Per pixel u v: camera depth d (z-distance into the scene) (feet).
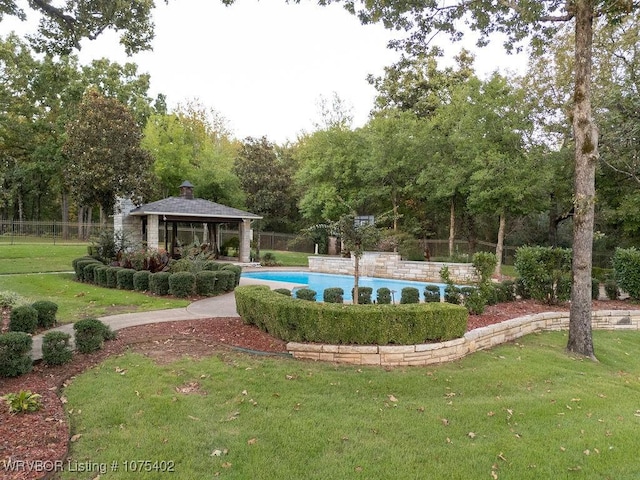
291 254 96.27
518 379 18.99
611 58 55.31
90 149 84.89
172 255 68.39
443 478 11.22
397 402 15.93
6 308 27.91
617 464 12.35
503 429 14.15
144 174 88.79
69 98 105.40
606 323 32.73
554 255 34.50
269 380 17.34
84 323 20.24
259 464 11.43
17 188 131.85
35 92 108.47
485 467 11.82
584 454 12.80
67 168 93.66
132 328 25.11
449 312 21.80
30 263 57.93
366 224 29.96
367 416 14.58
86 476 10.64
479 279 33.99
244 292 25.63
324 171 78.95
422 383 17.88
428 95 92.32
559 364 21.99
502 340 25.99
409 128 72.43
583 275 24.61
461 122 63.05
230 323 26.35
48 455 11.41
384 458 12.01
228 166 106.73
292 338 21.50
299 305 21.39
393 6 28.27
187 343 22.20
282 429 13.39
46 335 18.37
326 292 31.12
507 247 85.35
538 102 63.72
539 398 16.93
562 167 59.77
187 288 37.47
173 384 16.61
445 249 85.46
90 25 31.19
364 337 20.59
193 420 13.75
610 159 55.01
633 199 55.21
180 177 100.68
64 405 14.58
